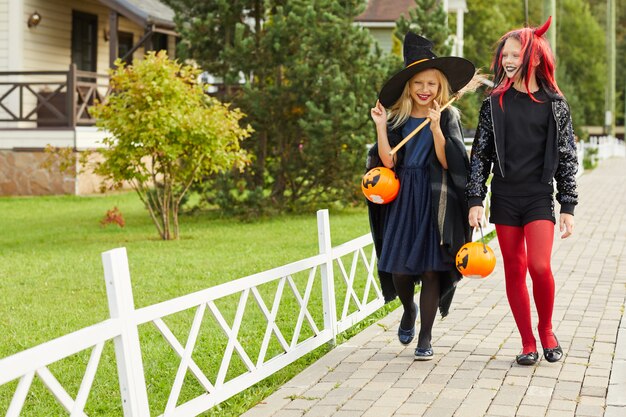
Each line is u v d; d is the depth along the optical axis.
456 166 6.29
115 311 4.53
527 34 6.14
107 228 15.75
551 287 6.20
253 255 12.37
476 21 58.28
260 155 17.53
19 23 23.05
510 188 6.21
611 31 50.53
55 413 5.82
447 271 6.41
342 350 6.96
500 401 5.55
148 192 15.96
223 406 5.72
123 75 13.66
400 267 6.38
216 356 7.08
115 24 22.91
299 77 16.61
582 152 30.53
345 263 11.69
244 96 16.77
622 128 87.12
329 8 17.23
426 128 6.46
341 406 5.58
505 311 8.30
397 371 6.29
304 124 16.42
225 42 17.41
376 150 6.56
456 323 7.82
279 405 5.63
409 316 6.77
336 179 17.23
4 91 23.17
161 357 7.08
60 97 23.20
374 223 6.64
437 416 5.31
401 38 20.36
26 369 3.84
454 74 6.44
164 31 23.62
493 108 6.18
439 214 6.27
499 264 11.05
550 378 6.02
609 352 6.68
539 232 6.14
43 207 19.22
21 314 8.82
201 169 14.30
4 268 11.48
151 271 11.10
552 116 6.10
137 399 4.61
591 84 73.75
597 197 20.50
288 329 8.00
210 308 5.38
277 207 17.39
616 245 12.66
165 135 13.60
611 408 5.38
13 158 21.67
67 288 10.17
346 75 17.20
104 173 14.01
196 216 17.42
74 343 4.16
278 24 16.66
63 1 24.78
